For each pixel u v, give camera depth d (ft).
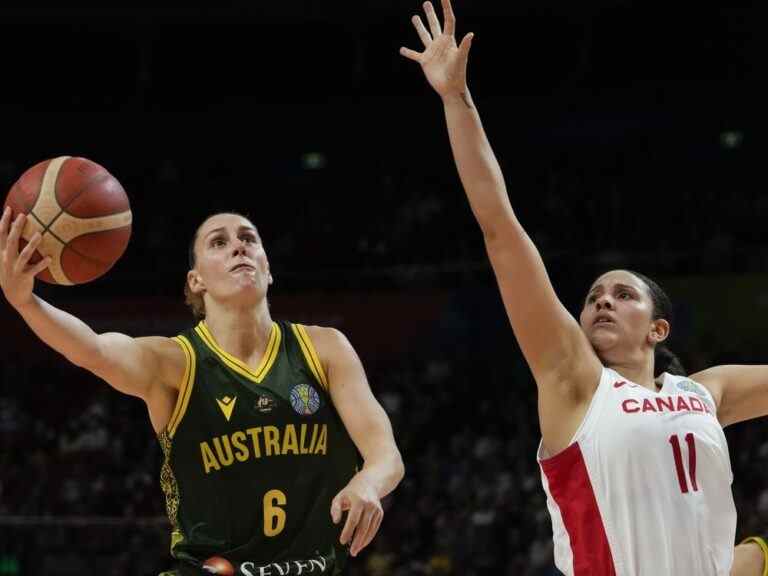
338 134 118.01
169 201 115.85
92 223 22.79
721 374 26.04
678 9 118.01
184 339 24.50
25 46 120.78
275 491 23.39
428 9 23.47
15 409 94.58
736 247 103.35
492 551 74.23
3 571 64.34
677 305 97.14
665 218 107.14
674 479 22.41
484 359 98.53
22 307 21.97
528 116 115.96
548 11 117.60
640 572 22.00
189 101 118.01
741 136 115.03
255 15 115.65
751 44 115.96
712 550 22.52
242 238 25.18
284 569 23.06
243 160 120.26
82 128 116.06
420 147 118.32
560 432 22.97
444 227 110.11
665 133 115.85
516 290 22.54
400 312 101.24
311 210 115.24
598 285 25.00
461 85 22.54
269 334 24.73
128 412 92.58
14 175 117.19
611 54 119.55
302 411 23.94
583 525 22.40
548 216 109.50
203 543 23.08
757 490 78.69
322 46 122.31
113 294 102.63
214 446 23.52
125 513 78.69
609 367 24.50
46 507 80.94
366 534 20.99
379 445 23.38
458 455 87.20
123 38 120.88
